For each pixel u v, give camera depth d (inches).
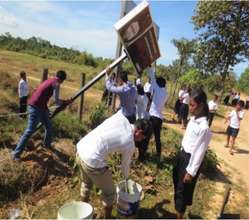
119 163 251.8
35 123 242.2
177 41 772.0
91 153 166.4
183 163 184.9
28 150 256.1
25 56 1644.9
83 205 175.8
